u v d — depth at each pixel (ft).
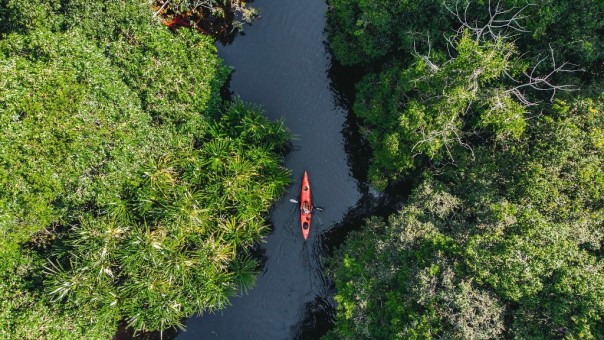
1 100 45.70
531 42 52.44
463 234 48.91
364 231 61.82
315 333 68.44
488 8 51.67
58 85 48.14
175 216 54.95
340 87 71.36
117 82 53.42
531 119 51.26
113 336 63.87
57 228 55.52
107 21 54.49
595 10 47.85
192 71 58.13
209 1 68.74
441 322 45.88
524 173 48.49
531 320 44.55
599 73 53.06
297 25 72.95
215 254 58.49
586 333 41.27
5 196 46.47
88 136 48.83
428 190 53.98
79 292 52.24
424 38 56.44
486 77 48.29
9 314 49.62
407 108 54.75
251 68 71.77
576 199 46.88
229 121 60.85
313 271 69.51
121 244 54.65
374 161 63.46
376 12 55.67
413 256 50.31
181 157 57.67
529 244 44.57
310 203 68.69
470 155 54.54
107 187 51.67
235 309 68.49
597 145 46.21
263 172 62.44
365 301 50.65
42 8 53.21
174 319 59.72
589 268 43.32
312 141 70.85
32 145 46.52
